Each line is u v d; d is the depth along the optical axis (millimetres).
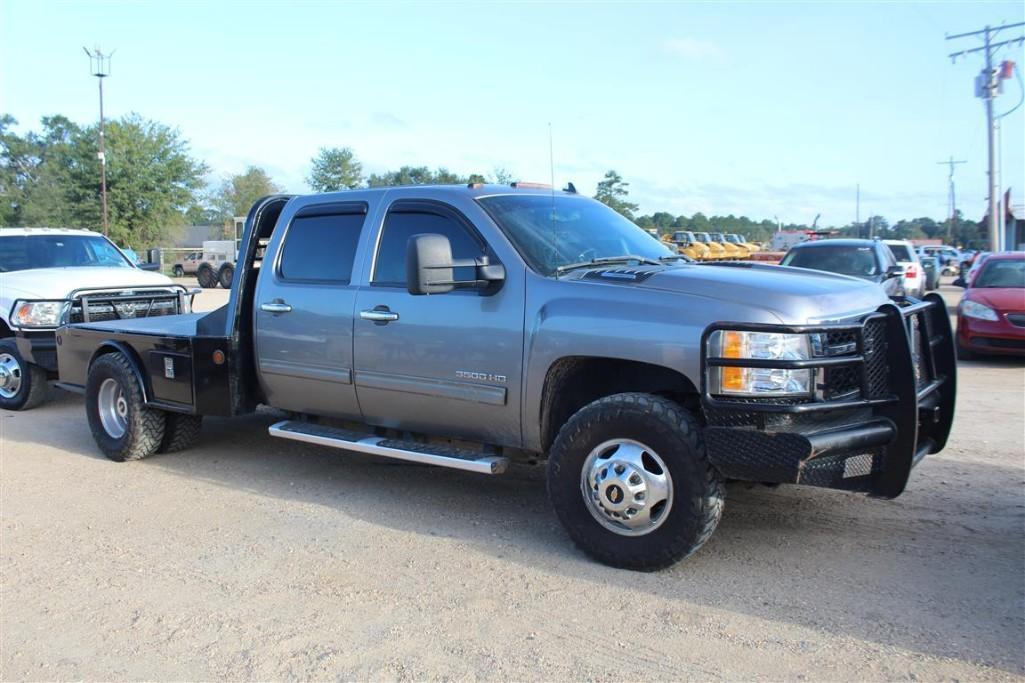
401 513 5402
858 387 4195
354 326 5496
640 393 4426
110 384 6949
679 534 4156
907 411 4148
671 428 4129
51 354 8945
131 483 6227
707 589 4109
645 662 3434
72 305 8930
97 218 48594
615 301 4422
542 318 4625
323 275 5801
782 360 3945
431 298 5121
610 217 5836
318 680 3367
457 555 4656
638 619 3811
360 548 4793
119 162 48938
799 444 3832
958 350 12336
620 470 4281
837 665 3359
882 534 4801
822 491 5582
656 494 4203
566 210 5527
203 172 53844
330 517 5348
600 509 4391
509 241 4930
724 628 3699
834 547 4617
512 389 4766
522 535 4953
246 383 6305
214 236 89188
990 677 3244
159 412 6773
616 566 4391
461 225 5148
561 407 4832
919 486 5676
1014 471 6031
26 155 71562
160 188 51594
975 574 4227
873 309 4426
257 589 4266
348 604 4059
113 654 3641
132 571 4539
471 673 3385
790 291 4203
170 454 7059
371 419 5652
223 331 6578
